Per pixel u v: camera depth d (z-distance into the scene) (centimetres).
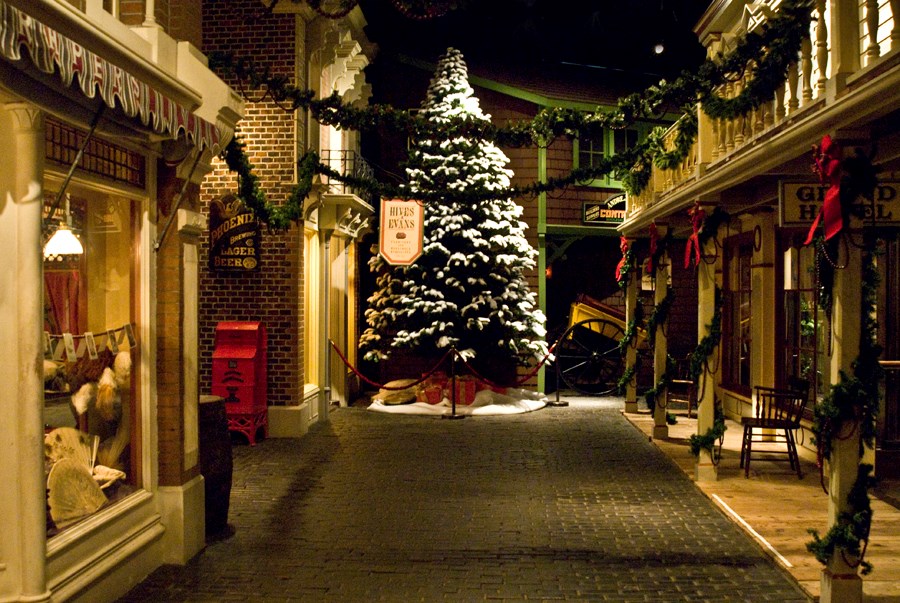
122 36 511
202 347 1154
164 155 583
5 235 422
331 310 1480
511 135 791
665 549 631
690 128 898
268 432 1147
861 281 518
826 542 505
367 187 977
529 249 1505
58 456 486
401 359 1623
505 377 1576
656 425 1119
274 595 532
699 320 869
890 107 454
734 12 902
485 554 619
